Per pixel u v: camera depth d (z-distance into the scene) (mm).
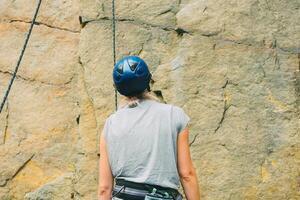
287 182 4457
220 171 4500
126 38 4992
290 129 4555
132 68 2719
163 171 2580
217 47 4797
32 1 5605
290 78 4688
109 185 2701
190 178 2613
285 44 4797
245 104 4629
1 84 5387
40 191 4969
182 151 2639
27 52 5449
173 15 5035
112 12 5082
